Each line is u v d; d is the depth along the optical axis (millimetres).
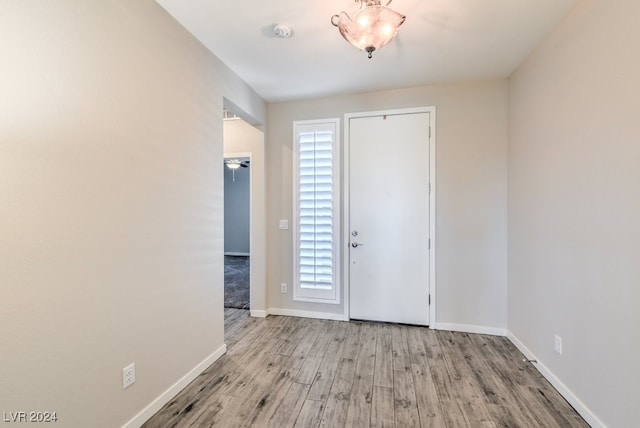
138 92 1738
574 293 1912
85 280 1441
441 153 3143
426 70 2797
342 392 2082
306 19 2031
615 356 1562
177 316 2074
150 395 1833
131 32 1689
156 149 1877
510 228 2914
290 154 3582
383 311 3338
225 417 1834
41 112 1260
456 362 2484
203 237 2357
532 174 2469
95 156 1486
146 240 1804
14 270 1176
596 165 1709
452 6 1903
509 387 2135
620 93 1527
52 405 1303
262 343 2861
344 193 3418
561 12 1961
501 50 2438
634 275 1444
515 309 2803
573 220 1923
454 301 3137
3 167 1144
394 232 3287
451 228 3131
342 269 3445
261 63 2639
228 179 8625
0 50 1133
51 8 1293
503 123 2986
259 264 3604
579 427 1741
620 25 1526
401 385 2162
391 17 1661
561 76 2053
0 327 1137
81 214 1422
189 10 1937
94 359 1487
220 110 2570
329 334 3062
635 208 1438
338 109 3426
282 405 1945
